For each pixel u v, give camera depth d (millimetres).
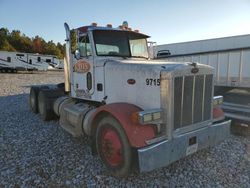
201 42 8945
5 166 3928
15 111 8312
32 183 3408
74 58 5246
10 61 33125
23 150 4613
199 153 4438
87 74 4805
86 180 3500
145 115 3105
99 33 4637
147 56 5387
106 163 3670
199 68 3525
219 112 4148
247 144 4992
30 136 5469
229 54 6406
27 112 8133
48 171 3762
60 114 5562
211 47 8617
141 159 2996
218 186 3348
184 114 3396
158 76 3322
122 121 3264
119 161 3443
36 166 3928
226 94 6531
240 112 5707
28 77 26672
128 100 3826
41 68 37000
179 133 3355
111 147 3514
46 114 6652
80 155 4359
